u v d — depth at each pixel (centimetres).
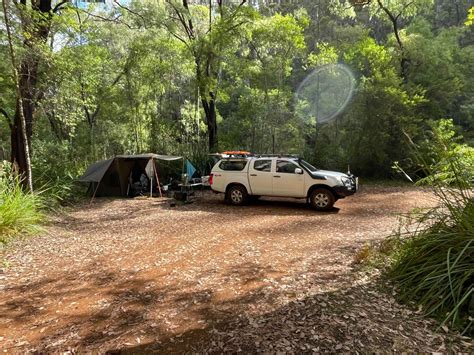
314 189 919
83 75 1076
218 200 1120
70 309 335
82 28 1055
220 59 1622
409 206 981
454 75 1930
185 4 1741
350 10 2025
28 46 807
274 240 600
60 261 490
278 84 1706
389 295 340
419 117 1719
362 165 1728
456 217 358
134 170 1392
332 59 1922
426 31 2266
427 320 290
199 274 429
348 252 509
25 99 902
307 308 317
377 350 248
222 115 2677
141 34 1692
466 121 1978
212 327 293
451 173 401
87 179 1189
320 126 1997
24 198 698
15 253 529
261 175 969
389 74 1672
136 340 275
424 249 373
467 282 315
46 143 1488
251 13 1509
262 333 277
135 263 478
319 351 248
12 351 262
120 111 2075
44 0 1007
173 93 2320
